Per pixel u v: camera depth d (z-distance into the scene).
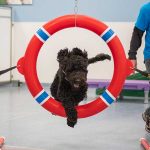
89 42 8.78
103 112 5.79
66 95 2.96
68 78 2.83
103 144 3.97
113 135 4.36
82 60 2.86
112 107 6.27
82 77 2.77
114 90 3.36
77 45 8.86
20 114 5.54
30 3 9.09
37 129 4.60
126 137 4.28
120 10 8.61
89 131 4.54
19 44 9.26
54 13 9.02
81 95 2.99
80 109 3.32
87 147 3.85
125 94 7.25
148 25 3.73
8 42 9.05
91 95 7.58
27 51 3.39
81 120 5.17
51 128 4.66
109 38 3.38
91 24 3.39
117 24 8.64
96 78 8.75
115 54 3.37
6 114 5.53
